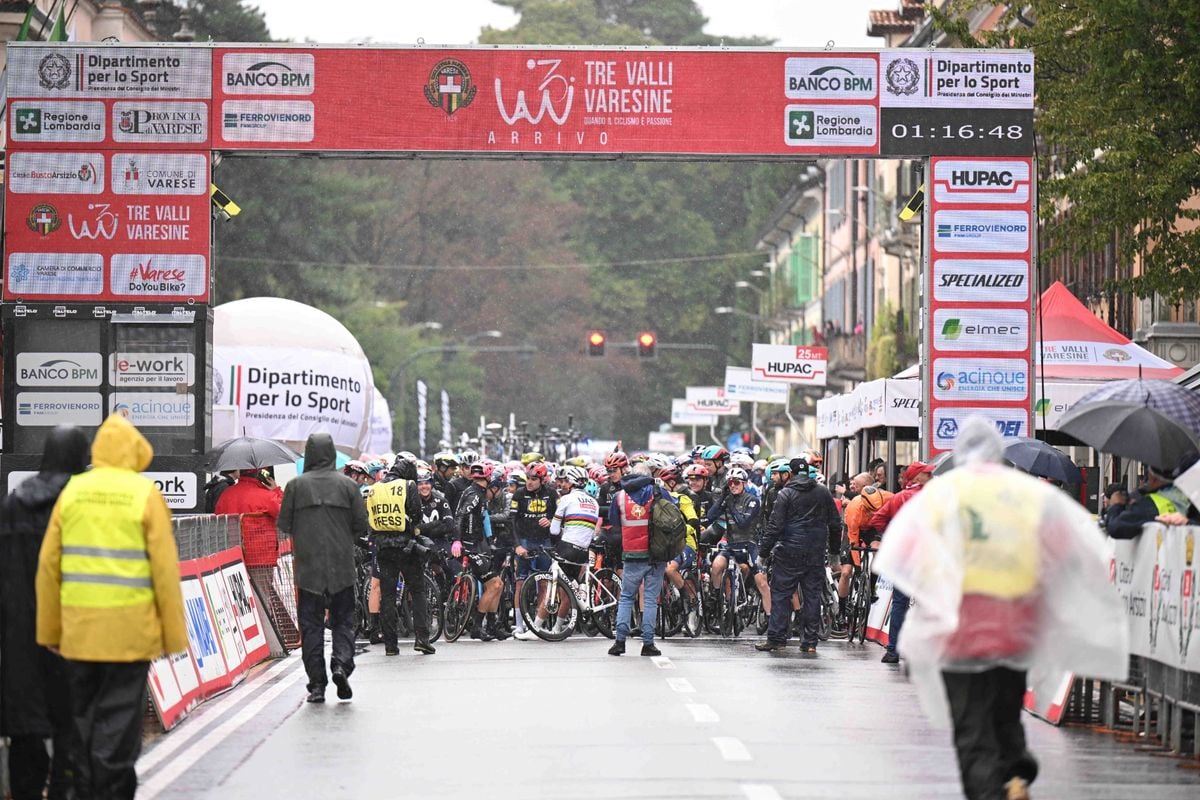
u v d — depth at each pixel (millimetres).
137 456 24203
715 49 56688
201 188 56250
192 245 56219
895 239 139000
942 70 57312
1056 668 21953
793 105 56938
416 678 42531
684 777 26812
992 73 57312
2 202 60594
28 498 24812
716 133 56812
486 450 147125
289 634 51250
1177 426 35188
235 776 27516
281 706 36844
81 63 56219
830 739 31312
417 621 50031
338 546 37562
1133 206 61125
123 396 56062
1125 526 32938
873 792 25500
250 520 48969
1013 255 57625
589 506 55312
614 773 27219
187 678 36438
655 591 49344
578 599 55469
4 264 56094
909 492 46469
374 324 192000
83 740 23984
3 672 24719
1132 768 28594
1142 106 61656
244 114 56250
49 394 56125
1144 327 80812
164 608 23781
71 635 23531
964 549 21766
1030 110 57406
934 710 22328
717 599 57500
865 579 55969
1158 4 60781
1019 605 21719
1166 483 35250
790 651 51219
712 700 37438
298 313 84875
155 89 56250
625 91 56625
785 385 118875
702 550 59312
